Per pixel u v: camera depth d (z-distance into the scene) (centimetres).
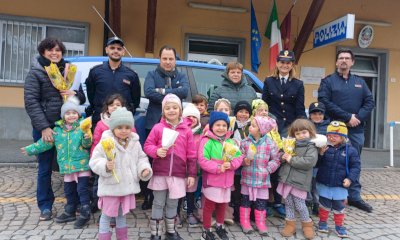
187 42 971
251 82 518
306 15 1000
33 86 358
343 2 1041
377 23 1048
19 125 898
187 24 965
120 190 304
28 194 470
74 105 362
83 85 458
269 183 369
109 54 381
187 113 374
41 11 895
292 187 361
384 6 1059
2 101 891
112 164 294
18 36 899
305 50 1017
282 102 420
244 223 368
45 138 356
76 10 911
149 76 395
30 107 354
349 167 370
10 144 823
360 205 459
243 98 407
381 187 586
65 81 372
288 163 364
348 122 439
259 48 952
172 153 330
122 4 922
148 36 883
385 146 1067
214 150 341
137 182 319
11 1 880
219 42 999
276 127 383
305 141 360
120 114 308
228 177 343
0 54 892
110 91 382
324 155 374
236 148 330
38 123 353
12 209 409
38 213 398
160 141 331
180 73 407
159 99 376
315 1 891
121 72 390
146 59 497
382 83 1078
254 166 365
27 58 907
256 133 365
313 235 360
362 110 447
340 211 369
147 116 398
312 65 1029
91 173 383
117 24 859
